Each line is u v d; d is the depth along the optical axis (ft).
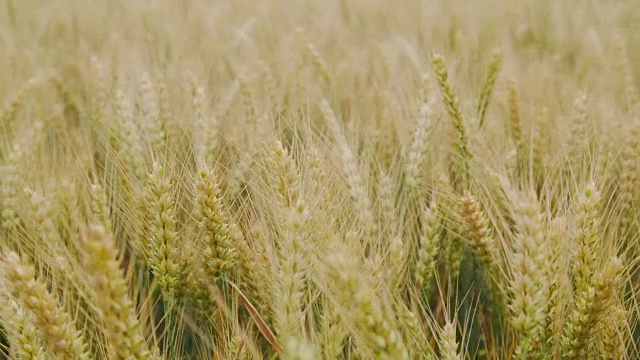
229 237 8.21
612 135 12.07
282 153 7.35
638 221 10.00
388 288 7.82
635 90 15.53
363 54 20.33
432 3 26.84
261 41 22.43
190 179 9.53
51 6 26.25
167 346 8.44
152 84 12.91
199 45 21.25
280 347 7.47
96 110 14.29
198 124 11.54
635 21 24.31
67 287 8.20
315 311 8.29
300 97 15.02
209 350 8.86
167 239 7.63
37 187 10.28
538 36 24.75
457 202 10.18
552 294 7.47
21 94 14.49
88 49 21.97
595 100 14.52
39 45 23.00
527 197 7.49
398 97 15.06
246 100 12.91
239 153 11.35
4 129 13.01
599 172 10.50
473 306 10.37
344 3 26.68
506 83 14.70
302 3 27.32
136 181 9.76
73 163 11.93
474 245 9.37
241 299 9.05
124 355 5.61
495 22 25.77
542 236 6.78
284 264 7.06
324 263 6.71
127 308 5.39
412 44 20.43
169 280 7.86
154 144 10.93
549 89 16.12
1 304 6.68
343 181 10.01
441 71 10.76
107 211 8.84
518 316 7.04
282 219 7.39
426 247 9.46
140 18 23.88
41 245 8.99
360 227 9.37
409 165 11.16
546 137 12.43
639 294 9.03
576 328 7.19
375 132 12.98
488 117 13.19
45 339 6.37
